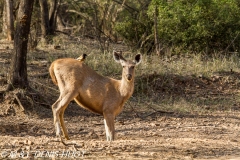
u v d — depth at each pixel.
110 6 84.56
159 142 35.31
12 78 45.81
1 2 86.44
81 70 36.34
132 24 69.75
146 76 55.41
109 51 65.44
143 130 42.19
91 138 38.75
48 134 39.94
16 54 45.78
